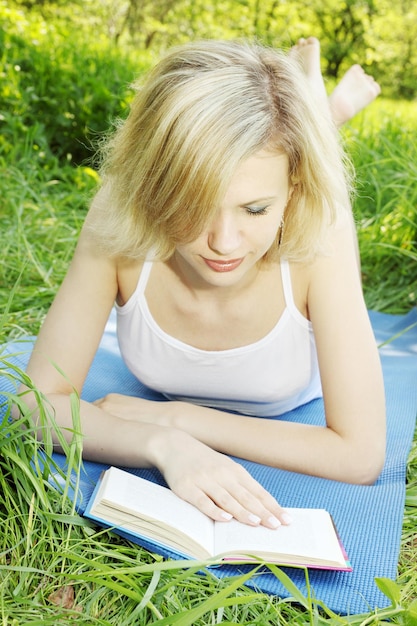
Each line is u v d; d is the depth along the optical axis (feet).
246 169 5.20
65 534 5.65
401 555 6.07
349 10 45.50
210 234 5.40
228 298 6.56
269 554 5.12
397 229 12.53
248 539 5.26
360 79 11.40
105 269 6.72
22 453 5.75
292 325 6.73
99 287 6.77
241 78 5.20
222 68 5.24
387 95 47.06
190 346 6.89
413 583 5.58
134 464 6.11
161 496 5.60
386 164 14.06
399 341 10.24
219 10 42.88
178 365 7.06
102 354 9.12
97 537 5.70
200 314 6.68
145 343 7.02
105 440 6.19
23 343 8.83
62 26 25.63
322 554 5.13
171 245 6.04
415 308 10.69
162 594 5.11
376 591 5.24
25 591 5.26
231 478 5.64
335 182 5.84
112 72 18.63
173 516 5.40
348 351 6.39
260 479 6.28
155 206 5.48
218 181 5.07
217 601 4.53
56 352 6.66
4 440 5.72
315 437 6.41
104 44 23.80
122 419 6.32
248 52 5.45
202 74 5.19
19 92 16.78
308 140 5.47
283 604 5.19
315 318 6.53
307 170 5.67
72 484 6.05
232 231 5.35
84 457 6.34
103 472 5.89
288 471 6.42
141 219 5.94
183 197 5.20
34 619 5.00
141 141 5.47
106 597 5.30
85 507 5.80
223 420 6.50
